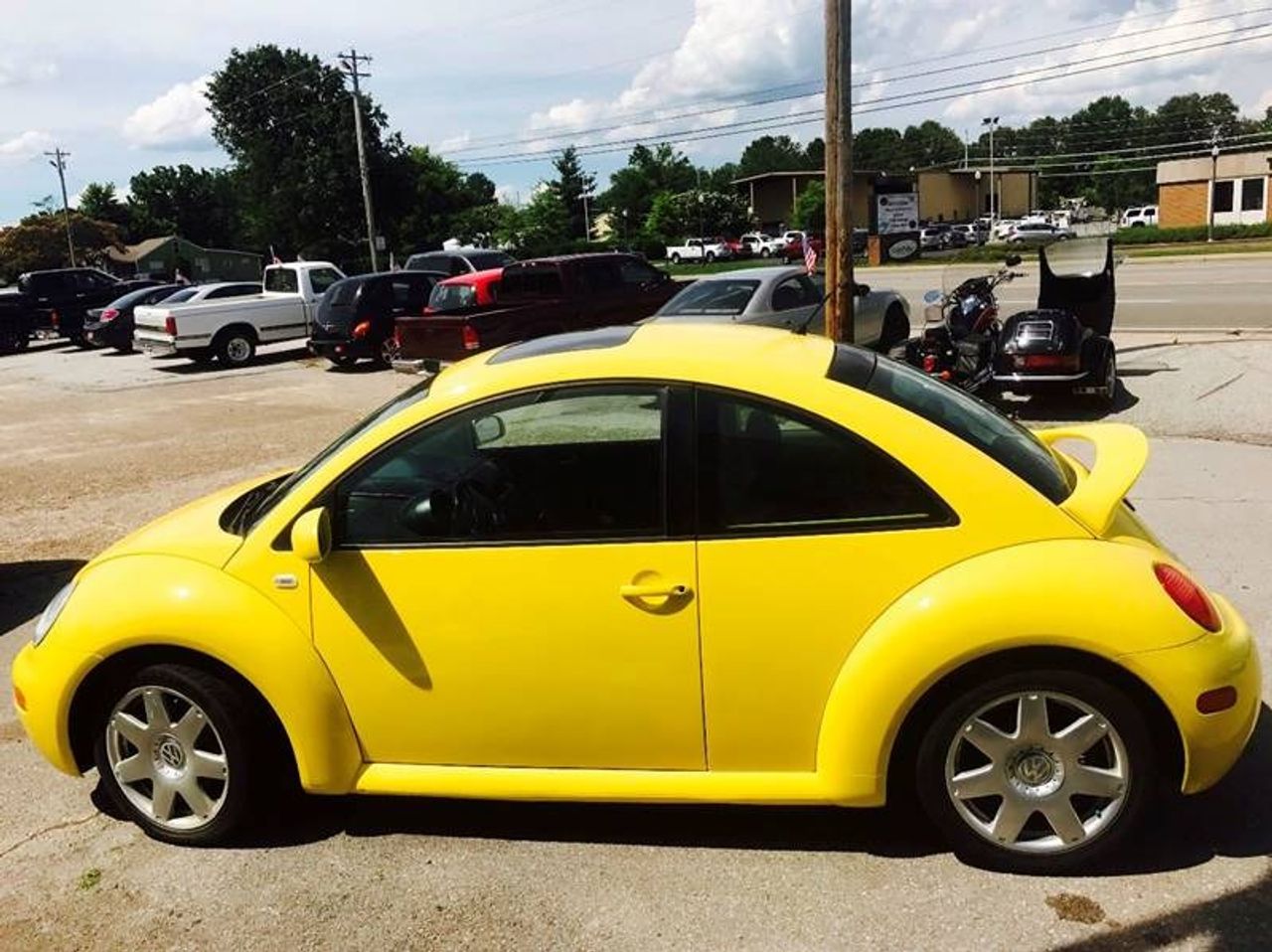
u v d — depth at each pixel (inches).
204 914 120.6
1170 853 119.8
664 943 110.7
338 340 703.1
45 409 603.8
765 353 128.2
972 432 121.4
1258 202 2081.7
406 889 122.6
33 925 120.7
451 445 124.5
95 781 154.7
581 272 588.1
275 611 125.5
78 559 276.7
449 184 3100.4
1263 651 168.6
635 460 118.9
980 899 114.1
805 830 128.7
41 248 3009.4
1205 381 416.8
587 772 123.8
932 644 110.3
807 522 115.3
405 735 126.3
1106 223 440.8
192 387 681.0
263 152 2709.2
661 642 118.0
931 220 3474.4
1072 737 113.1
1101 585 108.9
